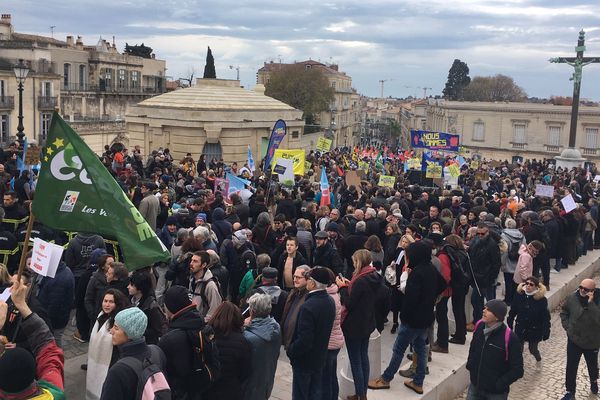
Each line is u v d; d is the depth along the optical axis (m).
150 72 86.06
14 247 9.49
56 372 5.14
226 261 10.73
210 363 5.85
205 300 8.19
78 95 69.06
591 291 9.89
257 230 12.05
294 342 7.06
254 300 6.84
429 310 8.66
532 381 11.16
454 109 79.38
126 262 6.17
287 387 9.12
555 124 71.81
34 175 16.66
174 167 25.12
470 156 77.19
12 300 5.60
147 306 7.09
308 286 7.22
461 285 10.63
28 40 65.44
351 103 122.88
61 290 7.93
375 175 29.05
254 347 6.55
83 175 6.21
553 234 15.89
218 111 33.19
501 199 19.95
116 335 5.14
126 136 65.75
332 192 20.61
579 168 36.91
